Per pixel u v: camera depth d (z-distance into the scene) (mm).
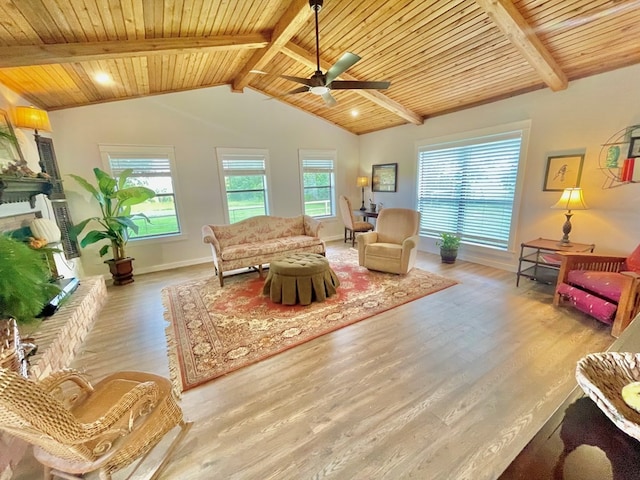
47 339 2090
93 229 4312
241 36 3164
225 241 4492
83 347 2510
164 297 3590
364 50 3551
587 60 3049
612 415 637
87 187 3738
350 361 2217
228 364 2217
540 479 582
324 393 1891
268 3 2713
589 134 3295
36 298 2123
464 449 1467
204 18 2695
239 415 1729
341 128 6496
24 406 828
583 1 2342
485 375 2010
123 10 2268
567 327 2584
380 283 3832
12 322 1706
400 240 4402
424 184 5535
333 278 3547
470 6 2623
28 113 2834
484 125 4367
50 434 914
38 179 2783
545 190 3758
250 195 5582
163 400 1358
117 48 2621
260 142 5496
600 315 2463
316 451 1484
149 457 1473
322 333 2629
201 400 1856
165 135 4625
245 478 1358
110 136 4242
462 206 4910
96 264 4418
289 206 6043
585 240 3439
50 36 2322
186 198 4938
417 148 5492
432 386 1920
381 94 4555
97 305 3203
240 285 3955
